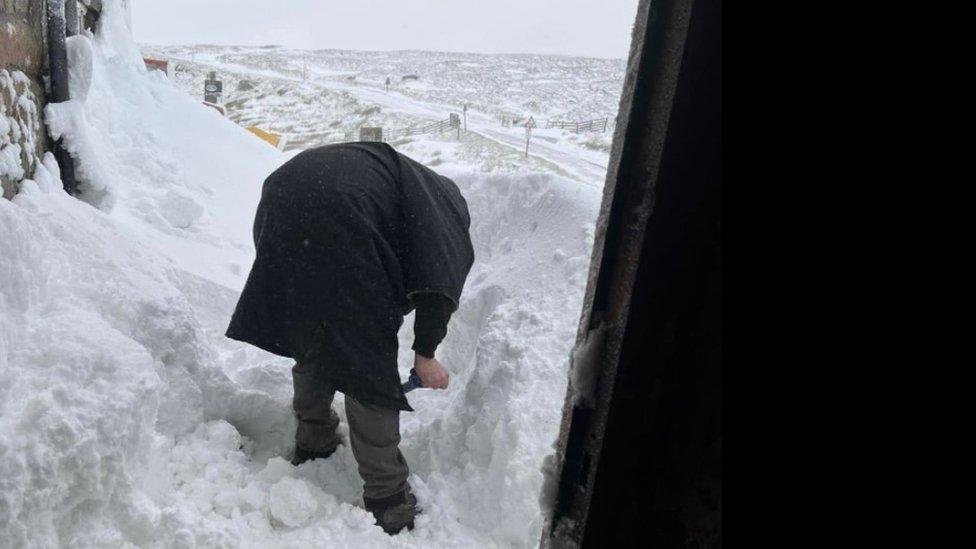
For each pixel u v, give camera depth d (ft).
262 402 9.16
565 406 3.36
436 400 10.34
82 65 13.33
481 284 12.59
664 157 2.64
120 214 15.11
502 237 13.66
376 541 7.24
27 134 10.83
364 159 7.06
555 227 12.35
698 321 2.77
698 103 2.58
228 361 11.32
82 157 13.12
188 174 19.71
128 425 6.20
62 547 5.70
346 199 6.64
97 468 5.78
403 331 12.98
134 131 19.53
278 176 7.02
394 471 7.47
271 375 10.28
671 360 2.87
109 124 18.48
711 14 2.50
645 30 2.70
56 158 13.01
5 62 10.35
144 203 16.11
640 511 3.11
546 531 3.43
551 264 11.53
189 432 8.29
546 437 8.14
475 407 9.09
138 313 8.23
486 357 9.42
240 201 20.42
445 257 6.88
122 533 6.13
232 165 22.15
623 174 2.83
